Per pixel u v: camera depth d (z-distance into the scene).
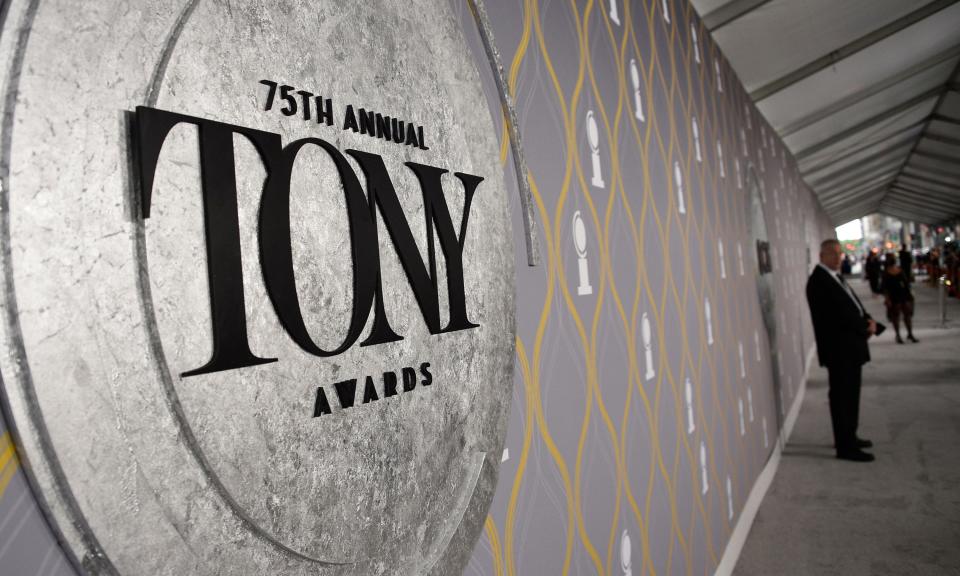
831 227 27.86
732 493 3.47
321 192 0.73
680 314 2.61
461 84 1.06
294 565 0.67
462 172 1.03
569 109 1.66
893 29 5.45
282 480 0.65
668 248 2.51
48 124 0.48
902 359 9.61
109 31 0.53
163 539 0.54
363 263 0.77
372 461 0.78
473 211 1.05
